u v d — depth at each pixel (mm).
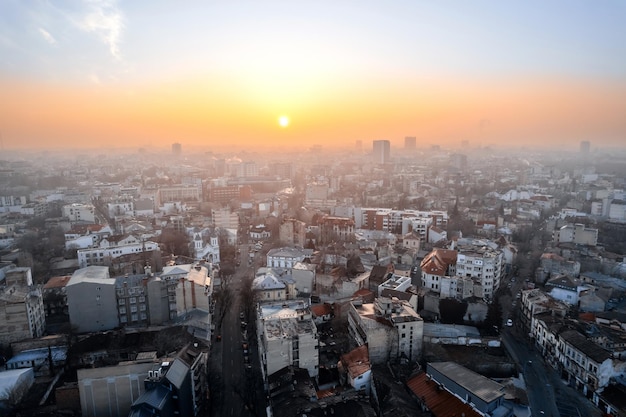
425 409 142125
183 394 140500
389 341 173250
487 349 186375
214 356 187750
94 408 146750
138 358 161125
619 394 151250
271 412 137750
